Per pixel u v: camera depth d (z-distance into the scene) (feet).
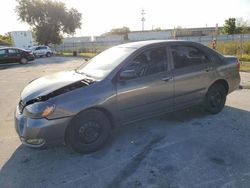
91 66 14.57
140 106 13.24
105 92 11.99
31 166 11.47
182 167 10.84
